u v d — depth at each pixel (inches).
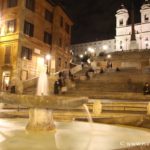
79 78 1175.6
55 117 515.5
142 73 1205.1
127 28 3885.3
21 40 1440.7
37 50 1609.3
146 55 2016.5
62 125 351.3
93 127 333.4
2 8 1525.6
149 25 3747.5
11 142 203.2
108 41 4249.5
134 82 1080.8
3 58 1461.6
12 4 1497.3
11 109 669.9
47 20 1776.6
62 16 1955.0
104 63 1900.8
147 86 876.0
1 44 1483.8
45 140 217.8
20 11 1455.5
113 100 798.5
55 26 1835.6
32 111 273.9
